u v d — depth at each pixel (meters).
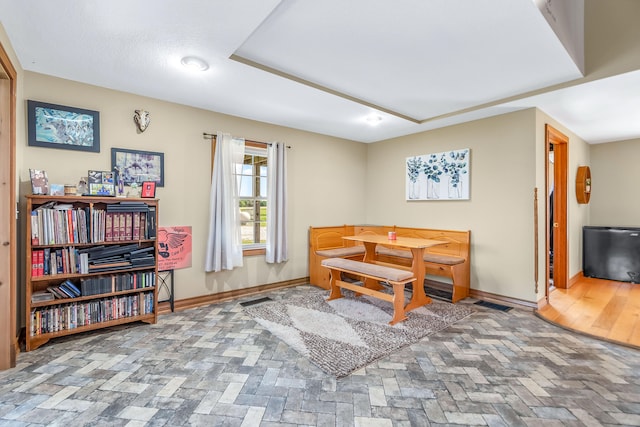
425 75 2.79
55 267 2.52
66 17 1.87
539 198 3.49
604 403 1.81
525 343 2.60
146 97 3.22
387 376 2.09
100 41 2.15
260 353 2.40
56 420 1.65
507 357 2.36
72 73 2.67
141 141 3.19
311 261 4.59
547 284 3.65
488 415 1.70
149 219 2.94
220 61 2.44
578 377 2.08
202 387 1.95
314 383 2.00
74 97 2.82
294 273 4.52
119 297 2.86
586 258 4.94
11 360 2.16
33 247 2.44
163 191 3.32
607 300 3.77
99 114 2.94
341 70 2.71
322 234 4.68
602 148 5.14
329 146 4.93
